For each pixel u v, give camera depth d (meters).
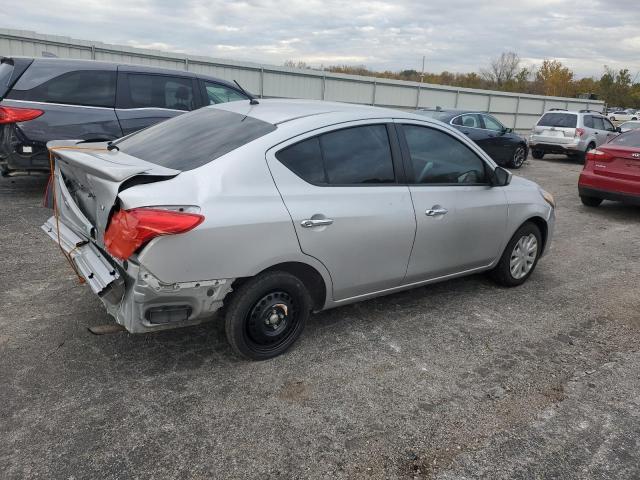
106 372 3.15
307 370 3.32
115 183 2.76
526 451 2.70
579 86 63.31
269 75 20.48
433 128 4.07
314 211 3.24
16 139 6.43
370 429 2.80
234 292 3.12
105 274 2.85
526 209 4.74
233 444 2.62
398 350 3.65
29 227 5.82
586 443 2.79
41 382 3.01
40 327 3.62
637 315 4.53
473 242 4.33
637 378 3.48
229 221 2.87
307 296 3.40
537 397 3.19
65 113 6.66
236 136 3.28
